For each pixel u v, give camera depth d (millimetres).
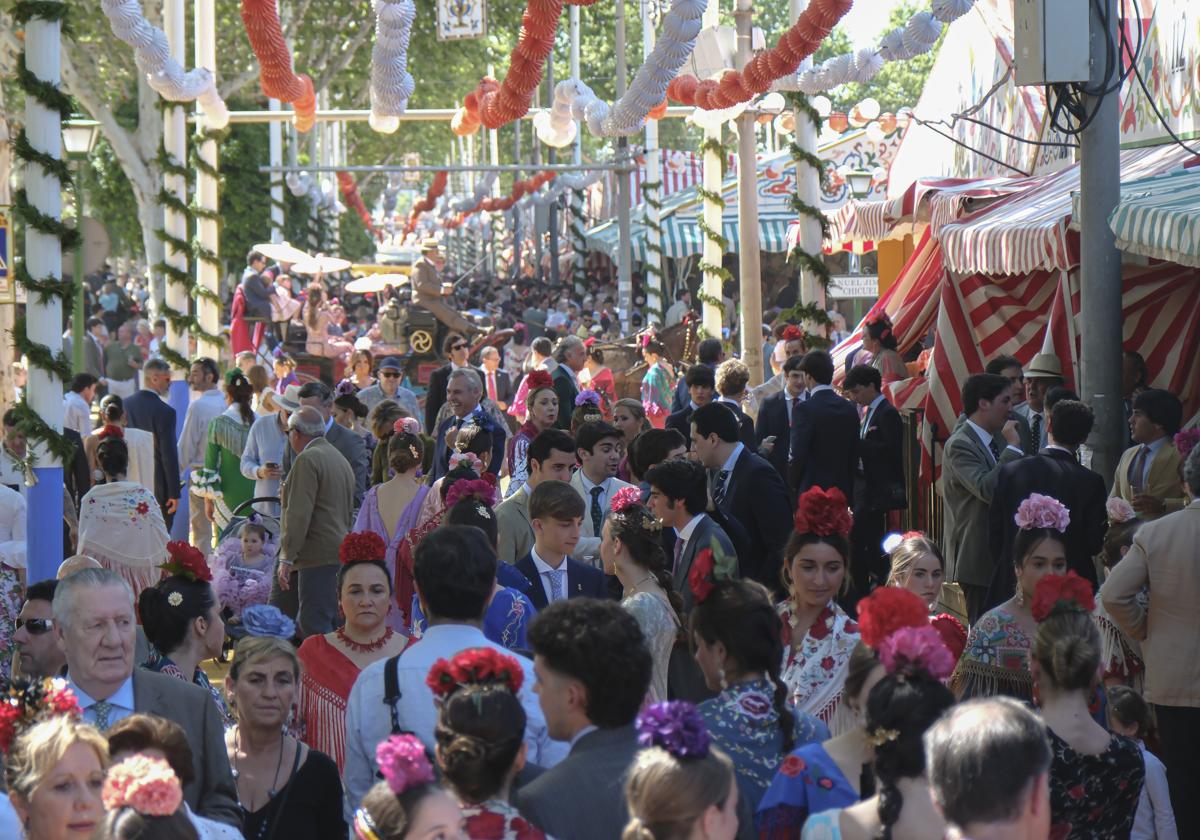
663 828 4293
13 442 14328
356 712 6457
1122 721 8172
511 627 8273
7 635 11312
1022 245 15391
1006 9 22000
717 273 27578
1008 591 10617
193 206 30719
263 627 7086
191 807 6340
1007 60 21875
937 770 4098
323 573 13203
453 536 6527
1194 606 8320
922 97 25797
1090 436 13195
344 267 50844
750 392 20609
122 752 5445
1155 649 8438
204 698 6555
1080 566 10609
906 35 15805
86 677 6379
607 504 11484
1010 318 17797
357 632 7844
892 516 18172
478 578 6492
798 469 14398
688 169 59562
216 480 17109
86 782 5078
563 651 5191
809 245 21469
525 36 14867
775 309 43781
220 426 17078
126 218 60344
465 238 118938
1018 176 21344
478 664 5039
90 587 6402
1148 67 18016
